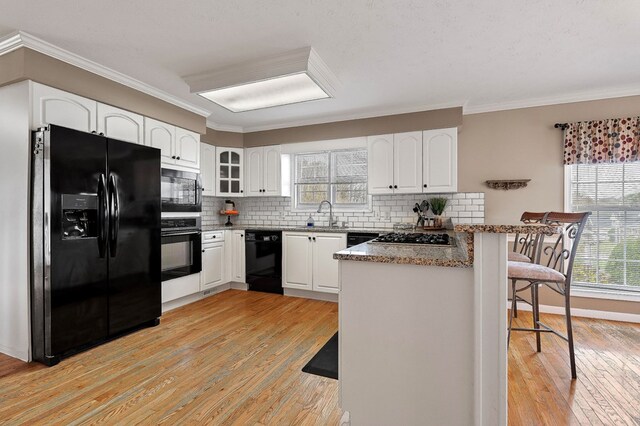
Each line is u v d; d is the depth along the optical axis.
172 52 2.48
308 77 2.57
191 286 3.71
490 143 3.66
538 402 1.82
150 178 2.96
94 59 2.58
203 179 4.36
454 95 3.39
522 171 3.54
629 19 2.03
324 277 3.90
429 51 2.47
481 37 2.26
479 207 3.70
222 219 5.07
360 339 1.52
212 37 2.27
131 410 1.74
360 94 3.35
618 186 3.22
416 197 4.04
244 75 2.68
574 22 2.07
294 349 2.51
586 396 1.88
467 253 1.36
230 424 1.63
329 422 1.66
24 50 2.22
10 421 1.64
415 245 1.91
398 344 1.46
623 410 1.75
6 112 2.37
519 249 3.42
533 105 3.49
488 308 1.29
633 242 3.18
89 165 2.42
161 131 3.34
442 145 3.62
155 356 2.38
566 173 3.37
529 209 3.51
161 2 1.88
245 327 2.99
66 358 2.34
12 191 2.34
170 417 1.68
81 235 2.45
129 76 2.90
